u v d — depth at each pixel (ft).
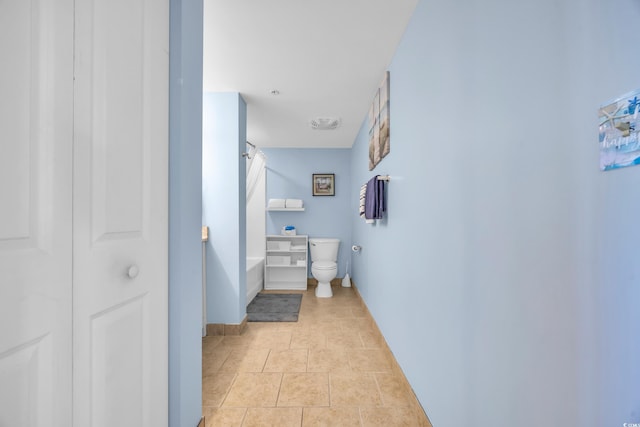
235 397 5.76
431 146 4.62
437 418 4.35
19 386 2.17
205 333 8.84
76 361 2.59
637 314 1.65
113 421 2.96
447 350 4.04
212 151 8.88
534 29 2.43
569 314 2.11
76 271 2.58
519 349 2.64
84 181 2.65
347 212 15.48
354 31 5.90
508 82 2.78
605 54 1.82
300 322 9.97
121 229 3.04
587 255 1.96
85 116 2.65
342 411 5.35
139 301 3.33
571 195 2.09
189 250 4.17
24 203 2.19
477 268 3.32
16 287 2.14
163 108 3.72
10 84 2.09
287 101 9.35
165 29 3.76
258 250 15.06
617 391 1.76
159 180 3.64
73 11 2.54
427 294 4.75
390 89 7.09
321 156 15.52
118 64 2.99
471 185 3.45
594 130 1.90
